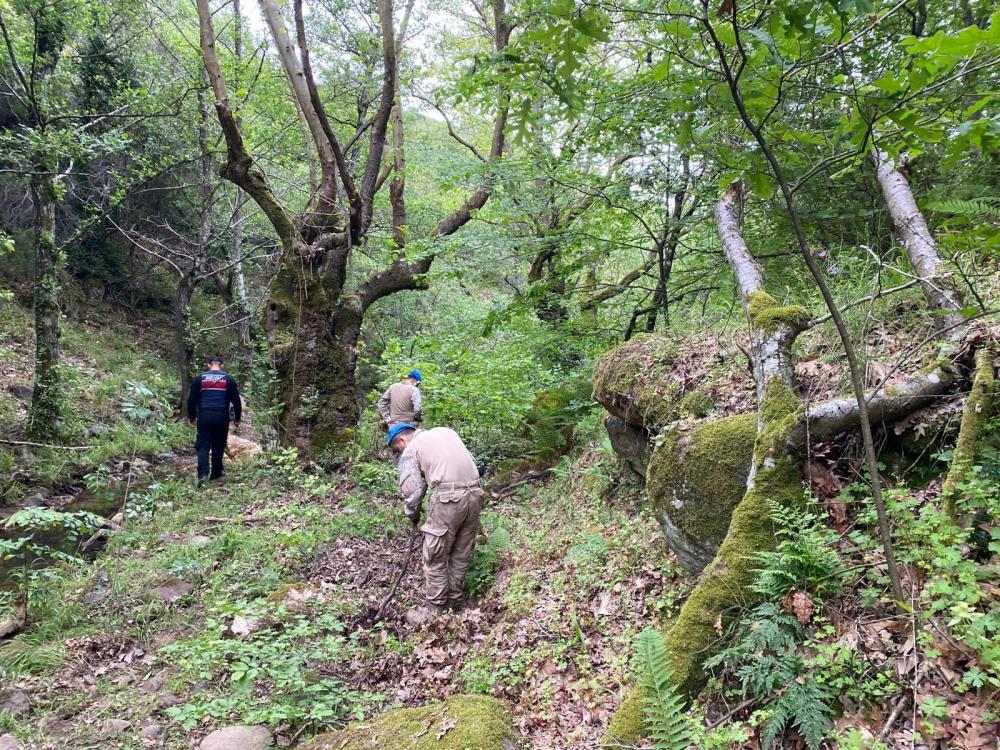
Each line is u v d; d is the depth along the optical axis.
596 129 5.16
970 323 2.94
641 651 2.60
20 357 11.56
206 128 11.72
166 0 12.91
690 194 5.85
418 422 6.70
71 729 3.38
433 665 3.91
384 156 10.77
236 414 8.26
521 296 7.08
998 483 2.35
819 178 4.79
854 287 3.92
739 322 4.71
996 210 2.70
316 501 6.74
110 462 8.80
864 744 1.98
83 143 8.72
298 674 3.62
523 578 4.44
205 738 3.25
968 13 3.98
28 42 9.14
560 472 6.16
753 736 2.29
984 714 1.92
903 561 2.37
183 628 4.47
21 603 4.61
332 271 8.86
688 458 3.40
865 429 2.24
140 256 16.64
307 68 7.05
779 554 2.55
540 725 3.06
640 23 3.09
